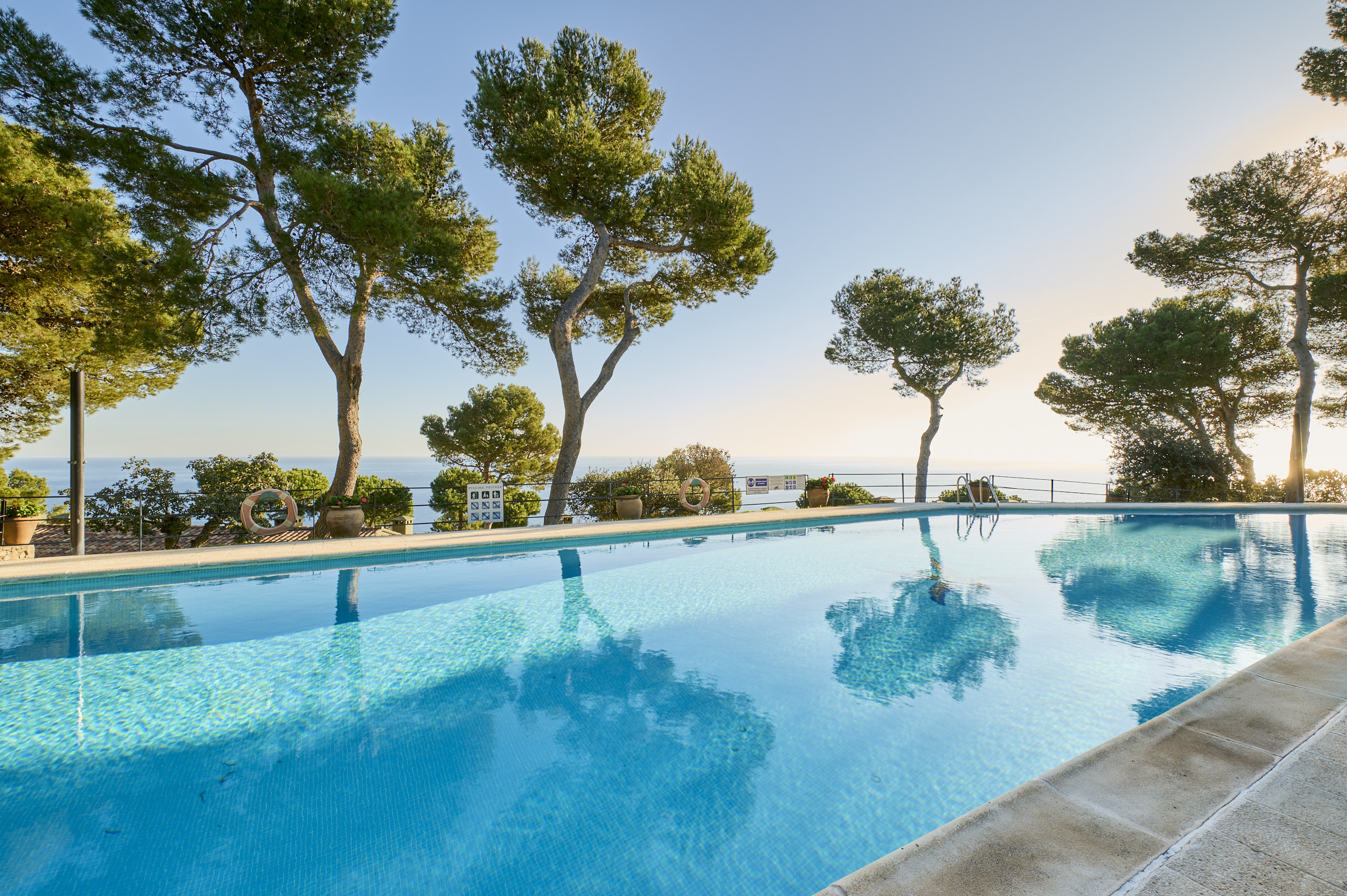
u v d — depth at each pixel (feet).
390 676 14.08
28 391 40.29
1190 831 5.49
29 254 32.30
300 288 34.22
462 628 17.67
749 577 24.31
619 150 40.65
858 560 27.50
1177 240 59.88
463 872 7.68
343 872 7.65
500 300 42.27
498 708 12.35
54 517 37.60
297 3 32.48
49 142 30.66
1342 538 33.99
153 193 32.86
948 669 14.12
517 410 86.53
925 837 5.47
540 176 40.09
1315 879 4.82
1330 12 48.85
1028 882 4.83
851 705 12.19
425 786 9.57
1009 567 26.09
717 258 44.50
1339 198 51.42
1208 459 56.65
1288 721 7.75
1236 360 60.49
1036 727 11.14
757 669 14.30
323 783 9.63
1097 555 28.76
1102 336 69.67
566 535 31.73
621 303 49.34
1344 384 62.08
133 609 19.42
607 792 9.27
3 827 8.50
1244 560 27.27
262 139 34.06
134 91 32.71
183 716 12.09
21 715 11.99
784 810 8.75
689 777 9.66
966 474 50.85
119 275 29.30
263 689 13.32
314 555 25.95
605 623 18.04
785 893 7.21
